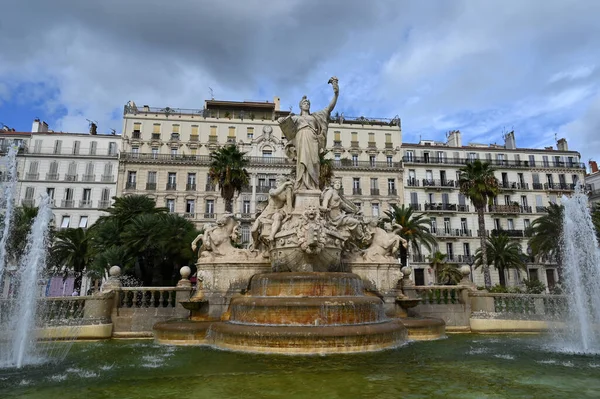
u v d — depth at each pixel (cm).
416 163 5997
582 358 1036
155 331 1305
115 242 3531
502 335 1529
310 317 1090
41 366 945
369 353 1005
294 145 1719
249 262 1495
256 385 741
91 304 1408
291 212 1546
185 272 1584
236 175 3894
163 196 5600
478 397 687
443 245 5653
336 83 1780
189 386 745
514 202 5903
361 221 1623
